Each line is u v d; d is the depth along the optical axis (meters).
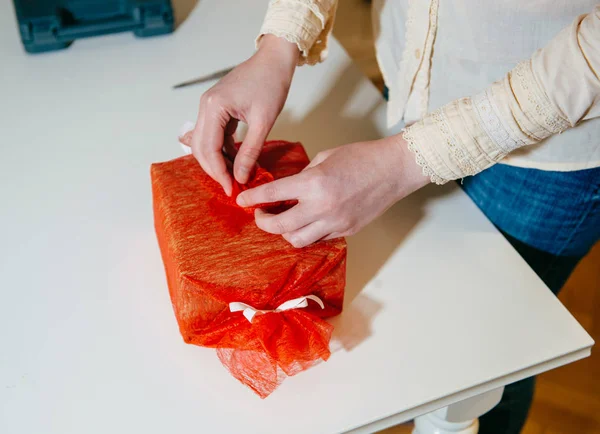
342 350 0.72
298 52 0.83
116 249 0.82
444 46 0.82
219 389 0.68
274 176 0.79
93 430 0.65
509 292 0.78
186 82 1.08
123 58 1.14
